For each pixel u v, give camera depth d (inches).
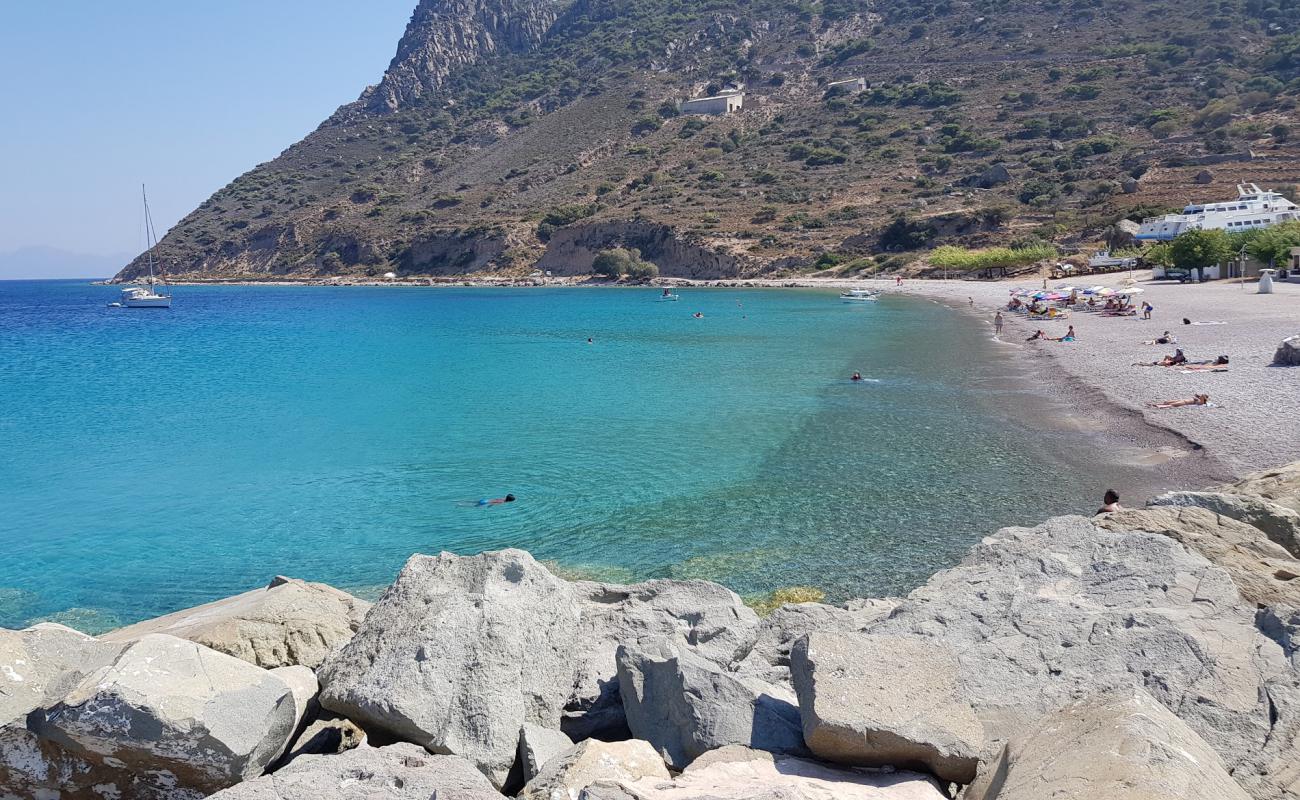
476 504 924.6
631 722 326.0
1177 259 3550.7
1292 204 4220.0
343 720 340.8
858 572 688.4
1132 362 1683.1
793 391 1609.3
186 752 266.7
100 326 3860.7
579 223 7032.5
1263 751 267.0
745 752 279.0
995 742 275.3
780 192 6929.1
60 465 1145.4
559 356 2317.9
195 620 429.4
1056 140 6678.2
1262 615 330.0
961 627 354.3
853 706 271.6
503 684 330.6
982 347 2178.9
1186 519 474.9
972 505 850.1
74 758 272.7
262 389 1813.5
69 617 668.1
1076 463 995.9
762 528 805.9
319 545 816.3
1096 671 310.0
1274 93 6417.3
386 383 1866.4
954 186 6343.5
